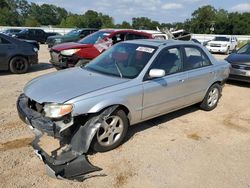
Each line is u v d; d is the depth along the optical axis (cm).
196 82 562
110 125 419
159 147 451
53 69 1097
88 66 516
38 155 383
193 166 402
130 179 365
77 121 389
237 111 648
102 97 400
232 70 905
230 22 6950
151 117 490
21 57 984
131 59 489
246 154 444
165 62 497
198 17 7125
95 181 356
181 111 623
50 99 382
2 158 398
